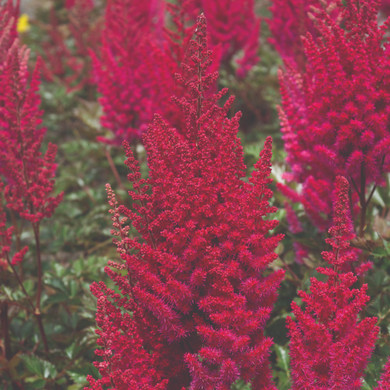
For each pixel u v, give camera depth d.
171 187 0.89
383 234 1.16
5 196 1.09
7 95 1.08
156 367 0.90
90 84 2.13
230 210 0.88
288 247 1.18
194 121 0.91
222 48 1.66
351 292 0.87
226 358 0.87
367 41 0.99
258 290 0.88
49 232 1.42
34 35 2.63
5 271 1.14
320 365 0.87
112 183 1.64
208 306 0.87
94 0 2.84
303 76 1.06
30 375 1.16
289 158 1.07
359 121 0.98
